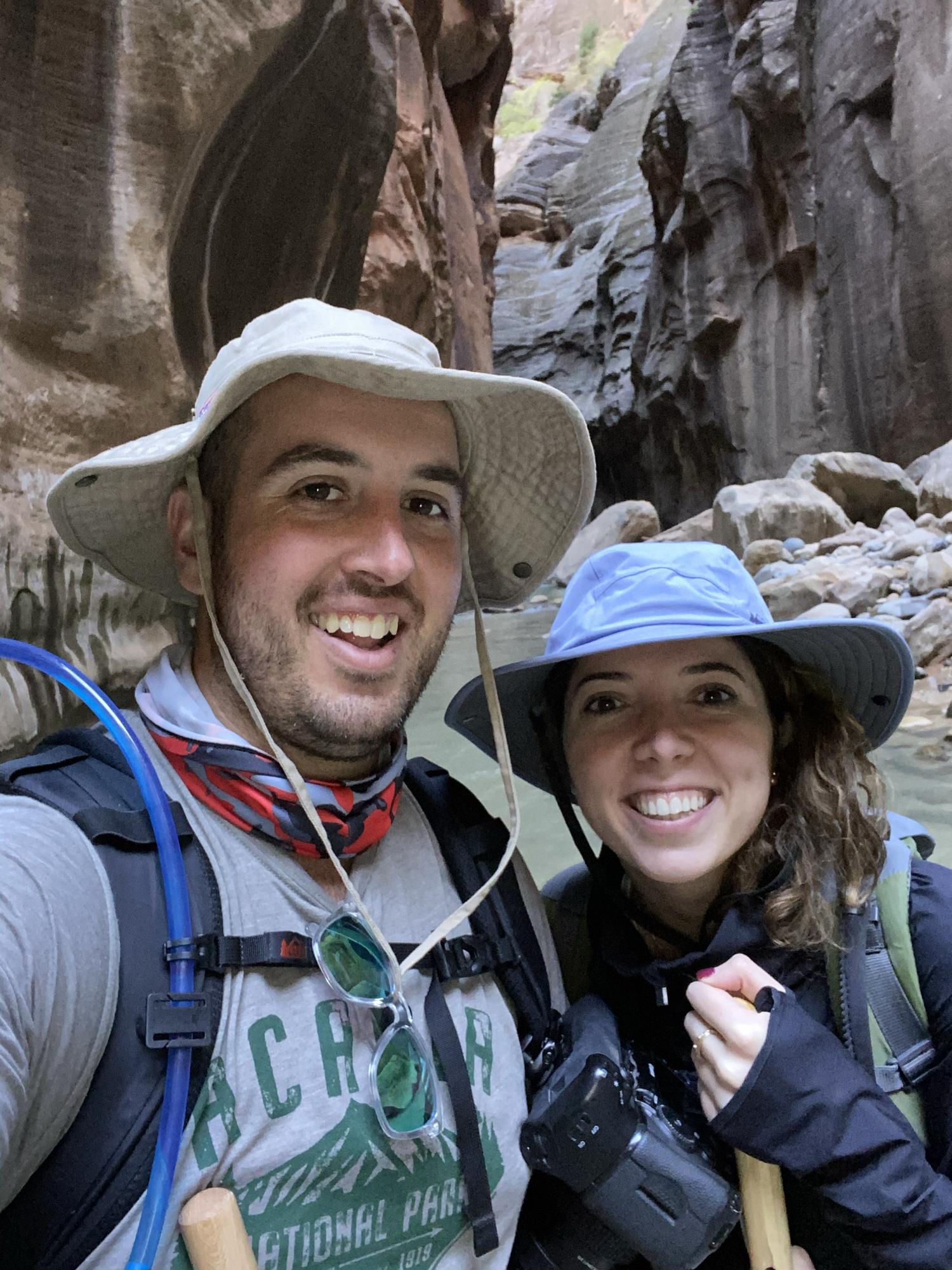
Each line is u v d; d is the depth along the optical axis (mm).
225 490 1006
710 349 16203
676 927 1369
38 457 2799
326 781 1009
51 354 2895
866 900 1138
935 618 5430
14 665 2461
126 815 866
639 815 1226
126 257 3043
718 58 15922
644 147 17781
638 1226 997
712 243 15836
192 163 3414
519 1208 1018
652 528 13398
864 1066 1098
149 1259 735
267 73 3801
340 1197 845
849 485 10430
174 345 3252
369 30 4566
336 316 989
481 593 1413
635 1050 1198
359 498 985
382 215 10047
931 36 11688
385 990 914
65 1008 735
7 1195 732
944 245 11641
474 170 16094
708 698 1215
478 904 1027
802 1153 977
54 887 765
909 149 11984
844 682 1377
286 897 911
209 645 1068
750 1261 1165
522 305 26062
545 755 1429
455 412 1149
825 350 14102
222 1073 805
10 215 2740
